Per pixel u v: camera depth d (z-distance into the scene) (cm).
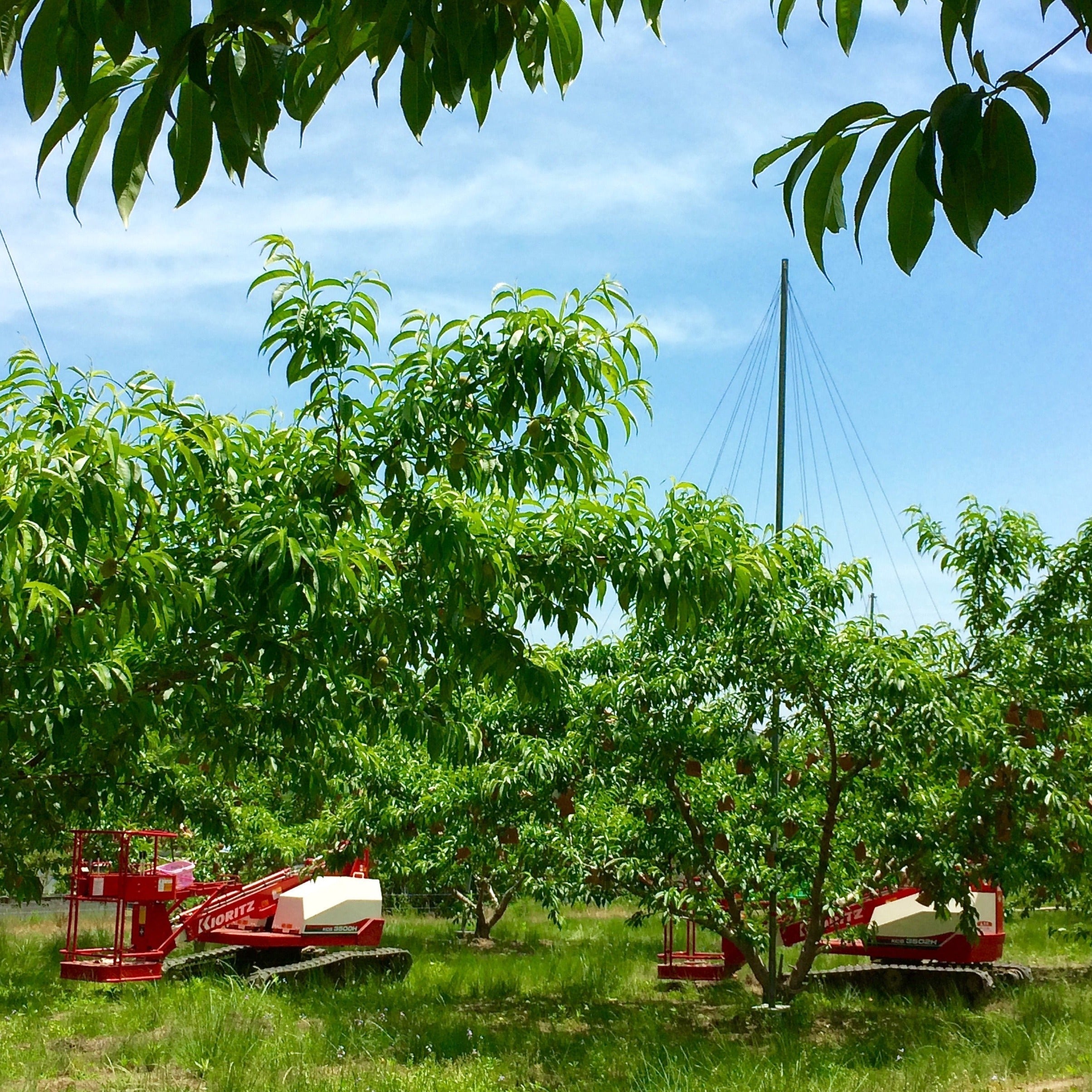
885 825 1155
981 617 1322
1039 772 1135
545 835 1222
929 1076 930
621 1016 1243
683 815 1186
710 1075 934
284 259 457
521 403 426
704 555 496
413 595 482
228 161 140
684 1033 1141
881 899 1448
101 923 2166
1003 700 1188
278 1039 1073
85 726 482
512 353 423
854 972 1411
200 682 486
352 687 562
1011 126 120
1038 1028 1095
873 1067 976
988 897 1414
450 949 1856
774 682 1107
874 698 1071
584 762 1166
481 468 440
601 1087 900
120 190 139
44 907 2591
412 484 459
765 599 711
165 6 129
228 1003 1212
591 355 419
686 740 1138
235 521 440
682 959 1581
